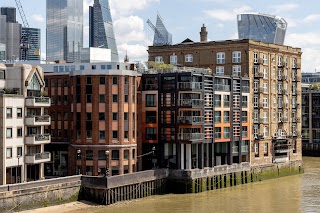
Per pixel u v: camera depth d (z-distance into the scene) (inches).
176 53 5017.2
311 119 6978.4
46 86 4195.4
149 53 5177.2
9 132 3181.6
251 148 4547.2
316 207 3329.2
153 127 3993.6
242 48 4618.6
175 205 3353.8
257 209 3267.7
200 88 3927.2
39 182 3011.8
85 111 3703.3
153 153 3890.3
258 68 4685.0
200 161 3991.1
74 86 3747.5
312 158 6624.0
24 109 3309.5
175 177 3799.2
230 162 4242.1
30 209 2950.3
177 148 3959.2
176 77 3907.5
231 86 4269.2
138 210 3166.8
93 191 3302.2
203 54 4852.4
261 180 4530.0
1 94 3122.5
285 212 3181.6
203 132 3951.8
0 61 4874.5
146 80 4023.1
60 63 4527.6
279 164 4803.2
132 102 3777.1
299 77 5270.7
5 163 3137.3
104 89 3678.6
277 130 4936.0
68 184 3216.0
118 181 3351.4
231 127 4254.4
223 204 3412.9
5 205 2792.8
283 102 5017.2
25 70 3356.3
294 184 4320.9
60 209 3070.9
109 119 3671.3
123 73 3703.3
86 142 3698.3
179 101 3907.5
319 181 4507.9
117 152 3688.5
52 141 4158.5
